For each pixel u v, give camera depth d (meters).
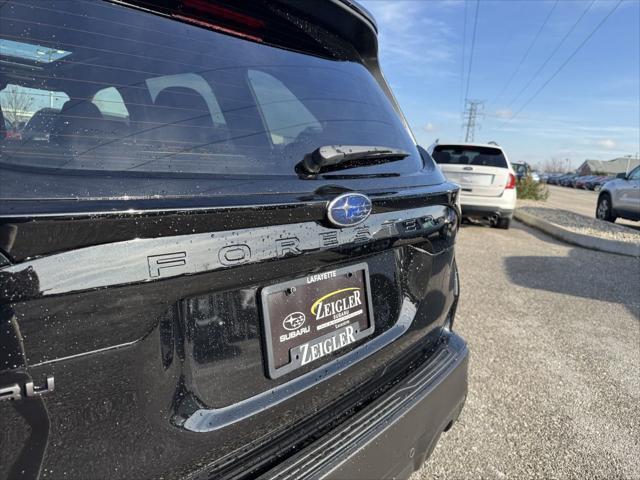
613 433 2.47
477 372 3.11
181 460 1.00
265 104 1.37
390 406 1.44
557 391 2.89
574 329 3.94
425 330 1.75
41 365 0.77
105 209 0.83
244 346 1.10
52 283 0.77
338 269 1.33
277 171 1.21
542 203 18.91
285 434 1.23
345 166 1.40
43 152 0.88
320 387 1.29
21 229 0.73
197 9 1.32
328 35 1.75
